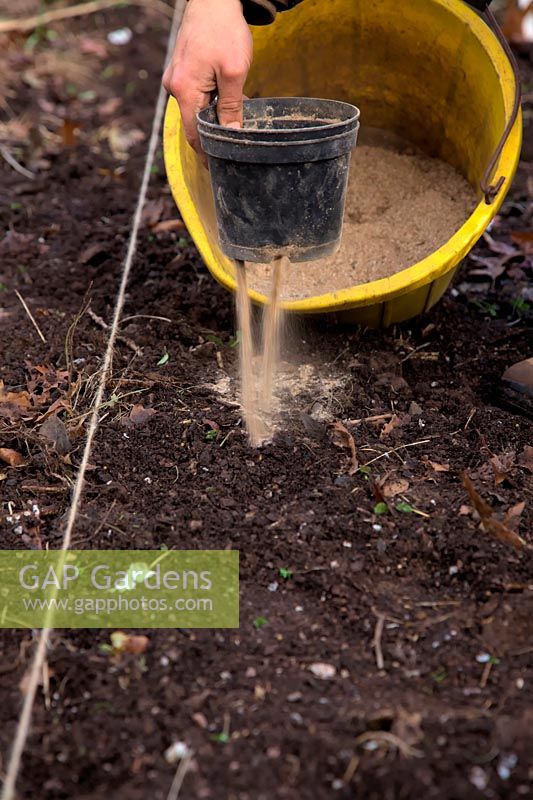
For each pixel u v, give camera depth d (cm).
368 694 204
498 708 203
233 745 201
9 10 386
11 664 208
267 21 227
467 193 250
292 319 241
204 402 234
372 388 236
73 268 262
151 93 333
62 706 204
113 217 275
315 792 198
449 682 205
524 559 214
